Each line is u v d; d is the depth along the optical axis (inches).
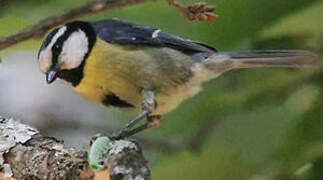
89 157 90.4
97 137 91.7
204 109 98.5
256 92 98.3
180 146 99.2
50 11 96.3
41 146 91.7
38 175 91.3
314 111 98.0
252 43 97.4
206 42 97.5
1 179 91.6
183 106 98.7
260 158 98.0
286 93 98.3
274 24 96.3
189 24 97.4
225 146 98.3
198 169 97.6
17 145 91.7
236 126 98.4
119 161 90.0
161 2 97.0
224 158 97.7
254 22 97.1
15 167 91.6
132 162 90.0
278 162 97.8
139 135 99.3
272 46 97.4
